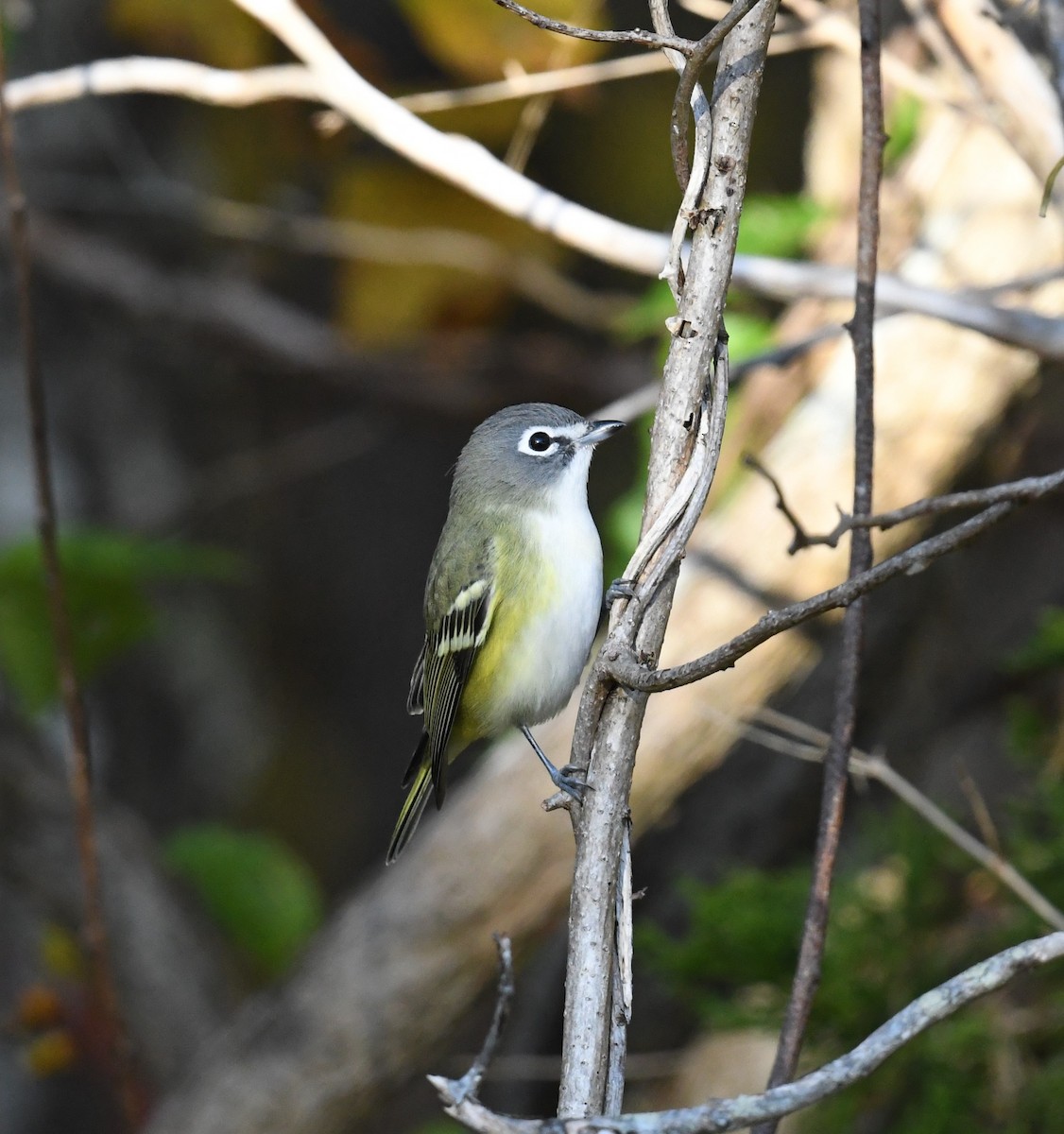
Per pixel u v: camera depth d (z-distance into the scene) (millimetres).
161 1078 11773
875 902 8844
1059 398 10891
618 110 14320
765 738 7074
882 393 9852
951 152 10266
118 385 15156
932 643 11234
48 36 14438
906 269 10117
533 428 9281
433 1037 10406
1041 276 7840
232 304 14719
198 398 15852
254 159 14508
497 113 11281
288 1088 10344
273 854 12414
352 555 17391
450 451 17688
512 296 13867
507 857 10164
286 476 15422
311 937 11945
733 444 11141
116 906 11914
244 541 16625
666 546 4809
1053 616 9195
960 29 7812
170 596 15812
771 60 15125
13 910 13828
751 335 11555
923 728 11367
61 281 14414
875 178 5879
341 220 12883
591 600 9195
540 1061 10742
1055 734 9383
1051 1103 7805
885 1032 4035
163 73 8508
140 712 15461
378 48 14555
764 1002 8891
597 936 4648
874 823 9641
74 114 14625
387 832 16812
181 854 12383
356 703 17172
